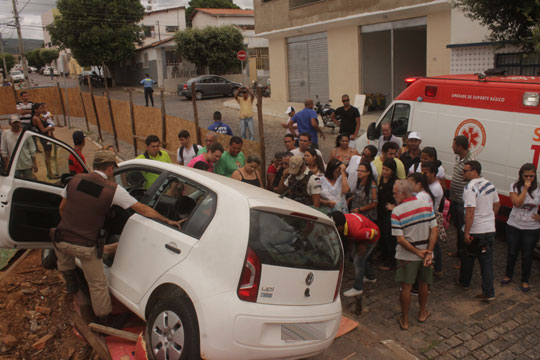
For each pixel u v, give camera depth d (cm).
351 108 1041
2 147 750
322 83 2167
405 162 741
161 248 388
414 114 881
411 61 2100
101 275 426
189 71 3859
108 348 412
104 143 1560
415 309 564
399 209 501
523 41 1028
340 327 500
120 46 4188
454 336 501
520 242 596
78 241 409
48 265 571
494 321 530
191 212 392
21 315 495
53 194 497
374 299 588
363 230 533
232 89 3009
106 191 407
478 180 574
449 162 820
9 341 443
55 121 2106
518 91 704
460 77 831
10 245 468
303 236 384
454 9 1415
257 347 338
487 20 1095
